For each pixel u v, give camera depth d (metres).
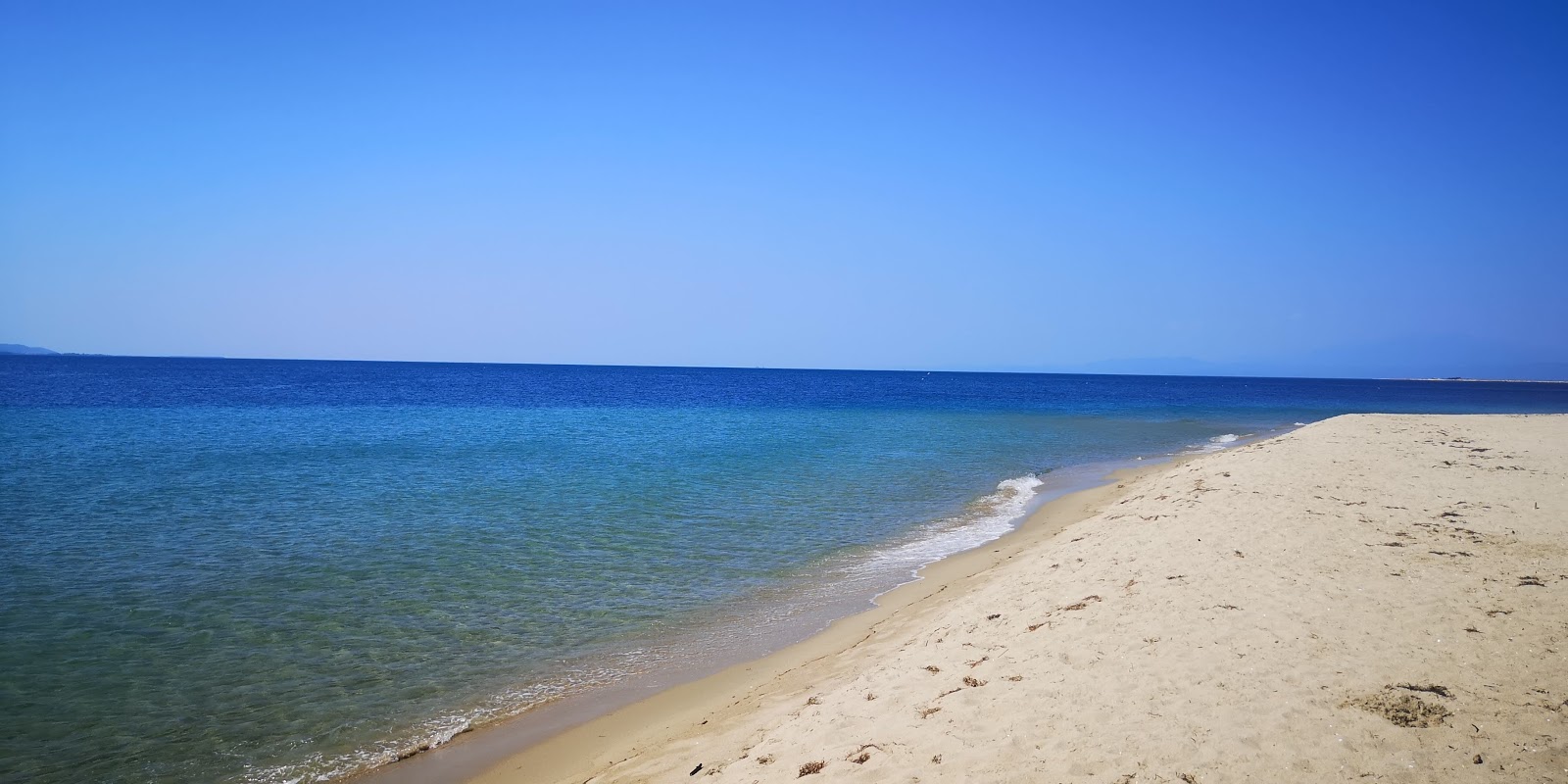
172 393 72.62
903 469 29.08
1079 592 10.48
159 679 10.00
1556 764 5.31
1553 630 7.75
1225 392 138.62
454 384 112.00
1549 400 116.56
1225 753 5.81
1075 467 30.25
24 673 10.07
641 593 13.76
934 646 9.43
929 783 5.96
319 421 46.34
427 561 15.59
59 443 32.97
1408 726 5.96
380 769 7.92
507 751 8.27
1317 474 19.23
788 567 15.45
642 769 7.36
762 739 7.54
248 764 8.03
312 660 10.70
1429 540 11.93
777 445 37.06
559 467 28.41
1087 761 5.93
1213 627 8.42
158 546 16.36
